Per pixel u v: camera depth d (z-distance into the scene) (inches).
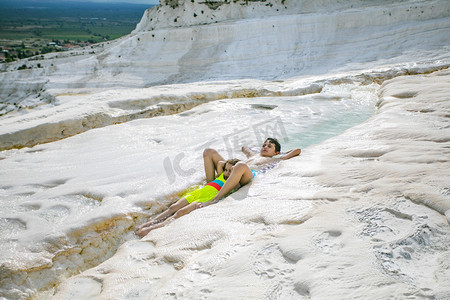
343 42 526.9
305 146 223.8
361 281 90.9
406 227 113.3
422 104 251.6
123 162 200.7
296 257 103.9
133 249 130.5
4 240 132.8
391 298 84.2
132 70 555.8
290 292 91.6
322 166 168.9
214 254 111.3
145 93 343.0
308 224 119.9
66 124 270.1
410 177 144.1
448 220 114.2
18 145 252.2
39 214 149.9
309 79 395.9
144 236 142.2
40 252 127.5
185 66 546.0
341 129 252.8
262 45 541.3
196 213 143.3
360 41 522.3
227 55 537.3
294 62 514.3
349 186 145.5
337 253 103.8
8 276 117.2
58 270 126.4
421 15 533.6
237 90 358.6
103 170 190.4
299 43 538.0
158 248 125.6
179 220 143.2
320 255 103.2
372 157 176.1
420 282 89.4
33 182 180.1
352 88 363.3
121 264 120.5
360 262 98.0
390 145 185.0
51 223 143.4
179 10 635.5
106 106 305.3
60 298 108.2
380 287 88.2
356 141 198.5
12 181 182.4
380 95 311.7
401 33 517.0
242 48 542.3
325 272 95.7
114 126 266.4
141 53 575.8
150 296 100.3
